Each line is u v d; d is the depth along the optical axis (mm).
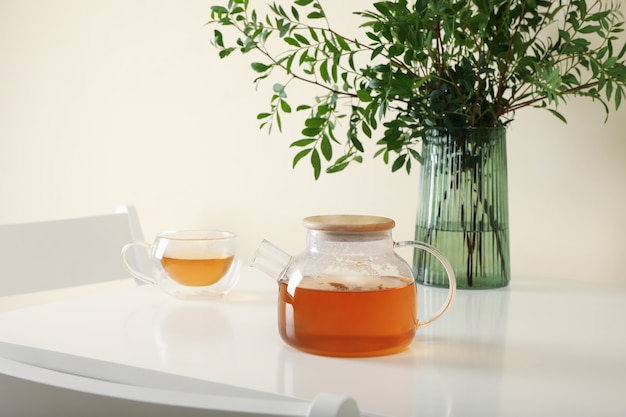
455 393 805
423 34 1202
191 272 1209
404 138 1322
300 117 1801
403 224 1702
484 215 1291
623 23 1370
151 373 884
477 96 1247
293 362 912
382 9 1217
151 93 2033
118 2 2064
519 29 1359
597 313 1155
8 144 2336
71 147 2203
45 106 2242
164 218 2049
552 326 1080
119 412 564
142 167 2072
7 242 1451
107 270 1561
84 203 2197
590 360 922
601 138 1478
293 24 1789
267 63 1835
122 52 2072
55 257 1500
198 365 899
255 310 1171
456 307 1187
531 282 1380
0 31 2311
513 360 923
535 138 1554
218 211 1956
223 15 1876
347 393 805
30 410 603
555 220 1548
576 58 1461
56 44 2197
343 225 933
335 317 913
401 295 925
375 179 1729
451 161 1287
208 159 1957
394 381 844
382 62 1659
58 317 1130
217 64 1915
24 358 986
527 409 761
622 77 1254
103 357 929
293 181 1838
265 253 1075
